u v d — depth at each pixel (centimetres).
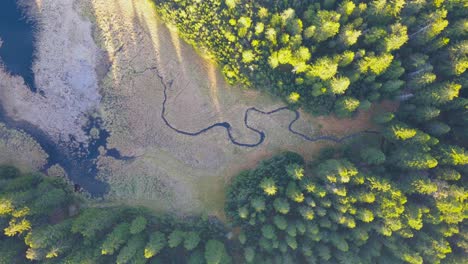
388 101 6212
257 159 6581
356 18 5675
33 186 6284
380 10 5447
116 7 6531
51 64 6600
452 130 5706
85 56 6588
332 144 6500
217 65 6469
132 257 5666
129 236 5850
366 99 5819
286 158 6241
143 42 6569
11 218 5650
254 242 6119
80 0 6525
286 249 5762
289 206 5734
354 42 5494
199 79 6562
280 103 6500
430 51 5622
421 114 5544
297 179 5903
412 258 5397
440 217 5425
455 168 5528
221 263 5881
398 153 5619
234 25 6022
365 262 5662
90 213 6088
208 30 6141
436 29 5256
